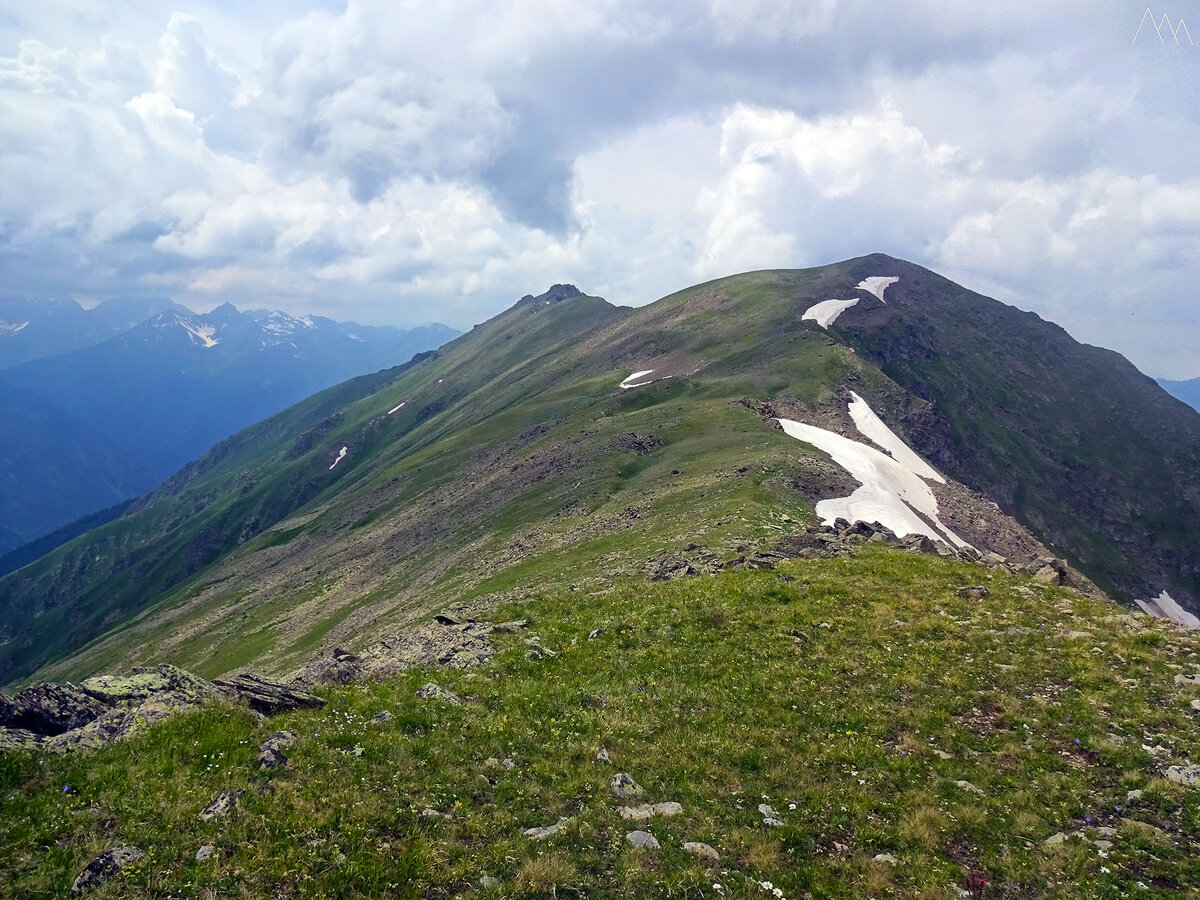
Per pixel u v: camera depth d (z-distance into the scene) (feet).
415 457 588.91
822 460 255.50
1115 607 80.48
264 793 41.65
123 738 46.80
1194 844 40.09
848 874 38.75
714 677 66.95
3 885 32.68
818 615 79.61
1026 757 50.39
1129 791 45.65
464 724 55.01
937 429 431.84
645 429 343.46
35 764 42.68
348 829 39.11
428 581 268.62
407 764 47.26
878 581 91.09
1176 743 49.96
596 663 71.15
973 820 43.32
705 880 36.88
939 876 38.34
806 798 46.62
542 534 246.88
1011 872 38.68
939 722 56.03
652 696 63.00
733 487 207.92
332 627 289.94
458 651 75.66
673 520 191.52
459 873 36.86
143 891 33.09
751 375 442.50
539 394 645.92
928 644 70.69
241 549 652.89
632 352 631.97
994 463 602.44
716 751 52.70
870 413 390.01
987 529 300.20
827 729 56.13
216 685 58.85
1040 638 70.54
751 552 120.26
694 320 648.38
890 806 45.29
